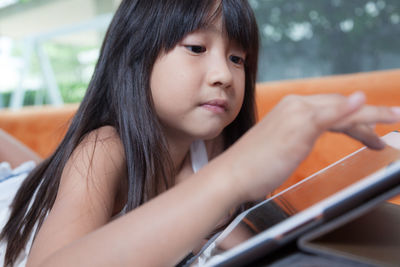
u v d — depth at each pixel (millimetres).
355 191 151
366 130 188
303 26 1448
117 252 183
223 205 183
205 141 518
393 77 746
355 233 174
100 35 2191
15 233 397
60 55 2387
